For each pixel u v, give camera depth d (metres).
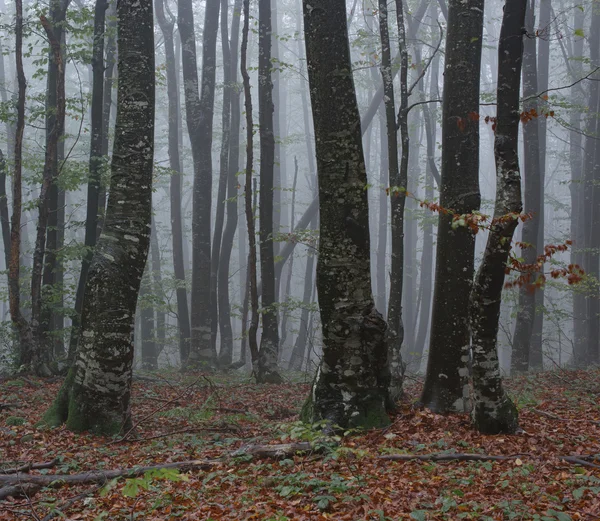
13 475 6.85
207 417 10.69
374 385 8.66
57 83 14.61
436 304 10.00
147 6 9.79
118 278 9.50
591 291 22.50
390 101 11.96
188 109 22.19
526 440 8.07
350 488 6.00
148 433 9.75
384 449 7.35
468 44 9.94
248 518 5.48
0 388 13.36
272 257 18.06
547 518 5.08
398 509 5.61
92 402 9.38
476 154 9.94
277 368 17.67
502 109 7.86
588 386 14.33
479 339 8.32
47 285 16.05
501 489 6.07
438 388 9.90
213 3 22.48
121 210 9.67
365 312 8.51
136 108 9.72
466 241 9.85
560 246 8.19
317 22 8.31
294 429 7.01
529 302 20.98
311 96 8.48
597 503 5.54
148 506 6.17
